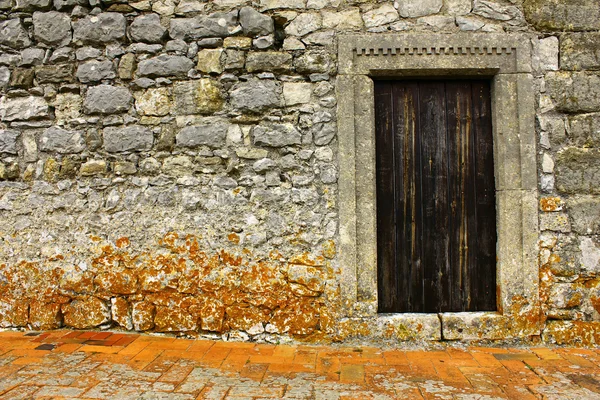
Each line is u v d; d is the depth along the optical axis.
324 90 3.25
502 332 3.17
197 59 3.30
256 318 3.20
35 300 3.30
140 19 3.33
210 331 3.21
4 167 3.36
